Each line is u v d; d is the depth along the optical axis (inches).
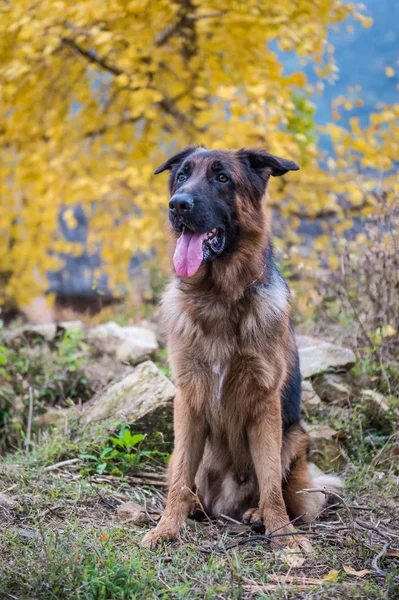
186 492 162.6
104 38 328.2
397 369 241.0
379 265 254.4
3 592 119.3
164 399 205.9
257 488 178.4
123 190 402.6
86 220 690.2
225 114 357.7
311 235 450.3
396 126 355.3
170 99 410.0
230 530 166.4
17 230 465.4
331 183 391.2
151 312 368.8
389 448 208.4
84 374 256.1
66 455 196.5
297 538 153.3
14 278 504.4
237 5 346.9
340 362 238.8
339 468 205.5
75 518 157.8
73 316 435.8
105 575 123.7
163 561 140.8
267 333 165.9
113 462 196.7
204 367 168.2
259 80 352.8
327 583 127.2
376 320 254.4
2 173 416.8
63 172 380.8
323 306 279.1
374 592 122.8
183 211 162.1
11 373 252.1
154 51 365.4
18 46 376.2
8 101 389.4
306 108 406.3
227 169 171.3
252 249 172.1
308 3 360.8
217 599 122.7
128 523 162.2
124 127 427.2
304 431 187.6
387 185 334.6
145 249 362.3
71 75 423.5
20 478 174.2
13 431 227.8
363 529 157.8
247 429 170.7
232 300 166.4
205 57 389.7
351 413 225.1
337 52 700.0
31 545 138.8
